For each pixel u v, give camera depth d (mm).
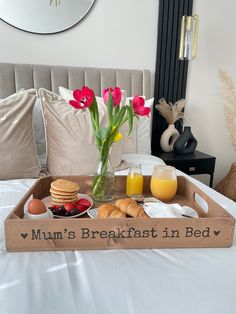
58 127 1375
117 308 499
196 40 2010
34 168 1321
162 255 671
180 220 696
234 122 2359
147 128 1987
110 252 684
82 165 1367
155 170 1051
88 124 1397
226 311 505
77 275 585
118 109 921
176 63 2258
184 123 2471
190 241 711
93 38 2029
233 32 2385
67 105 1441
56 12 1883
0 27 1815
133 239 699
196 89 2422
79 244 692
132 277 576
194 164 2088
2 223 819
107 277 574
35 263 621
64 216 825
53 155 1379
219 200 1066
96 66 2092
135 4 2061
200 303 516
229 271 606
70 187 911
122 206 807
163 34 2148
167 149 2264
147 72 2154
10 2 1783
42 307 497
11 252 675
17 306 494
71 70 1942
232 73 2490
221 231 711
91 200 993
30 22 1852
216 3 2264
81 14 1939
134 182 1042
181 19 2162
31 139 1333
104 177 999
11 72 1783
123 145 1786
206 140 2590
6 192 1098
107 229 687
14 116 1279
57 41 1953
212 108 2516
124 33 2094
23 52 1903
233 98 2340
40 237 675
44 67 1878
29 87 1845
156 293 532
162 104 2184
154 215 766
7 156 1247
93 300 515
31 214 748
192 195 1021
